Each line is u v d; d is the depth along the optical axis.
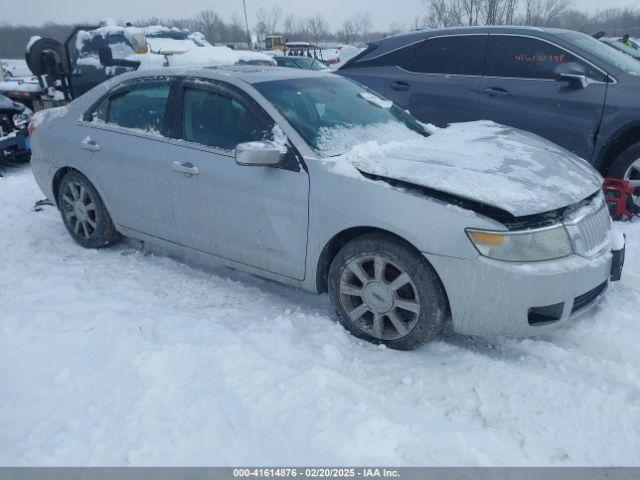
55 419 2.35
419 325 2.82
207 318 3.28
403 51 5.97
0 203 5.92
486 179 2.76
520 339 3.04
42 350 2.84
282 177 3.11
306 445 2.20
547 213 2.69
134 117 3.92
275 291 3.70
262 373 2.62
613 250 2.97
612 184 4.93
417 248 2.70
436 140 3.51
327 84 3.85
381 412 2.39
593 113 4.89
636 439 2.26
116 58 9.40
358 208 2.84
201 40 11.26
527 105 5.22
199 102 3.56
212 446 2.20
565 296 2.64
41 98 9.30
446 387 2.63
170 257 4.29
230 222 3.40
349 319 3.08
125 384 2.52
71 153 4.24
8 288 3.64
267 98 3.33
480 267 2.58
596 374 2.71
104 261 4.19
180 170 3.53
